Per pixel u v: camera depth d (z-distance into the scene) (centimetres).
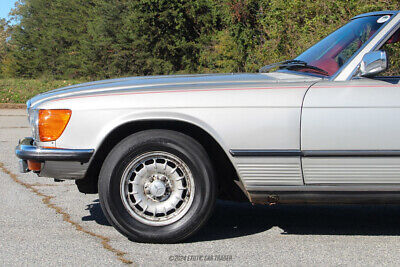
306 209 498
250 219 460
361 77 374
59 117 377
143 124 389
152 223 377
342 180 366
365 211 491
